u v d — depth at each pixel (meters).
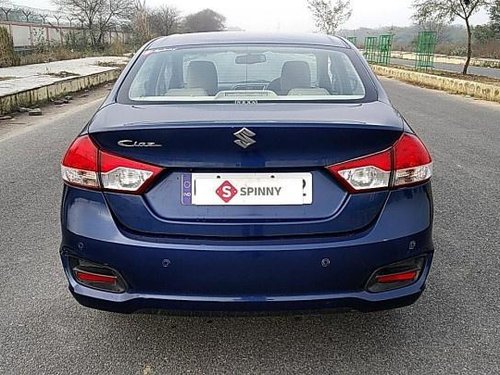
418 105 12.79
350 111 2.40
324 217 2.17
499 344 2.59
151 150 2.17
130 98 2.66
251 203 2.16
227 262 2.13
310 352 2.53
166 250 2.15
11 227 4.16
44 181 5.53
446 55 43.50
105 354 2.52
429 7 23.50
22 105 11.09
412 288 2.30
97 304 2.28
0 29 22.09
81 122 9.57
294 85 2.85
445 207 4.68
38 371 2.39
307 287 2.17
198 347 2.57
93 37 46.16
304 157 2.15
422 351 2.53
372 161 2.20
